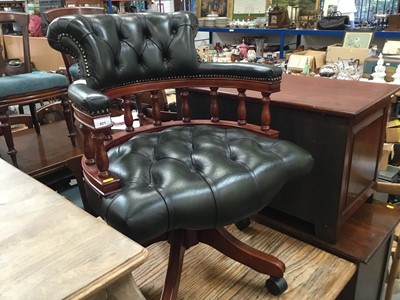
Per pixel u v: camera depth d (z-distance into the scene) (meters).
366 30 2.46
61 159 1.93
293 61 2.50
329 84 1.42
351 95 1.23
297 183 1.23
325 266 1.16
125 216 0.72
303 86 1.39
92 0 3.21
